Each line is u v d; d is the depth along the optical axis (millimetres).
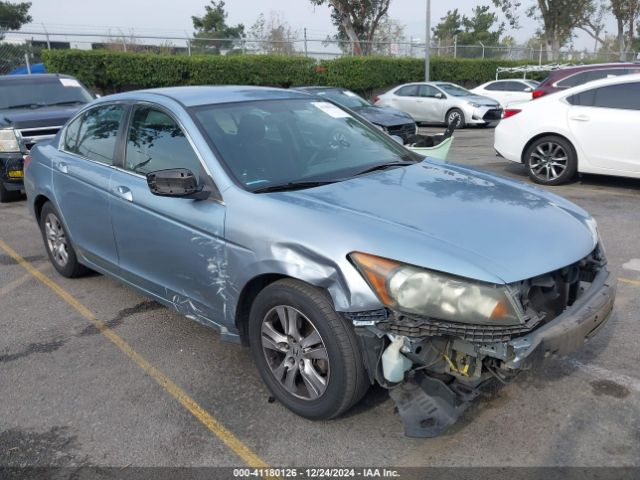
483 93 21812
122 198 3939
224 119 3746
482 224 2900
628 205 7258
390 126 13094
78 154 4668
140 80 19469
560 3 37781
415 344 2584
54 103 9609
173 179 3211
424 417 2666
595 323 2805
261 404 3270
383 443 2893
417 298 2570
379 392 3281
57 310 4691
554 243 2848
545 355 2578
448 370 2717
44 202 5285
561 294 2867
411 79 26500
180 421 3150
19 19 32375
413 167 3838
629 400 3164
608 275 3125
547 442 2852
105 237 4281
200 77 20438
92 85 18984
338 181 3438
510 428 2965
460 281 2537
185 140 3621
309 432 3000
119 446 2963
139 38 21000
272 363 3180
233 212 3172
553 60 34188
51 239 5340
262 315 3105
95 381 3588
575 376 3402
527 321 2574
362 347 2705
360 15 29938
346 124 4277
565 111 8188
